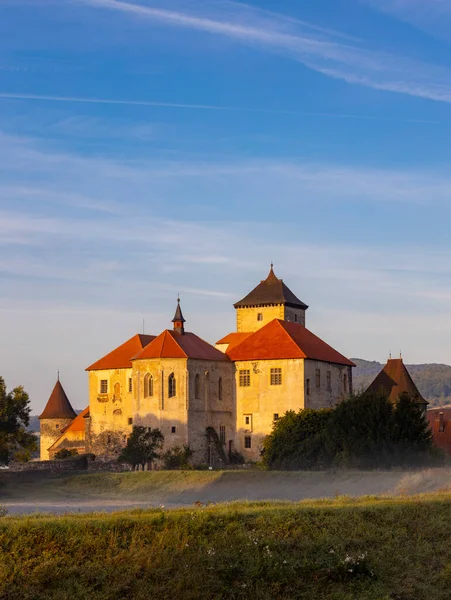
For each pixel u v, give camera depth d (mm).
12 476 108250
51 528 43750
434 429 126625
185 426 123812
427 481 85375
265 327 134625
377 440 99938
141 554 42156
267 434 127625
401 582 43625
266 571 42312
